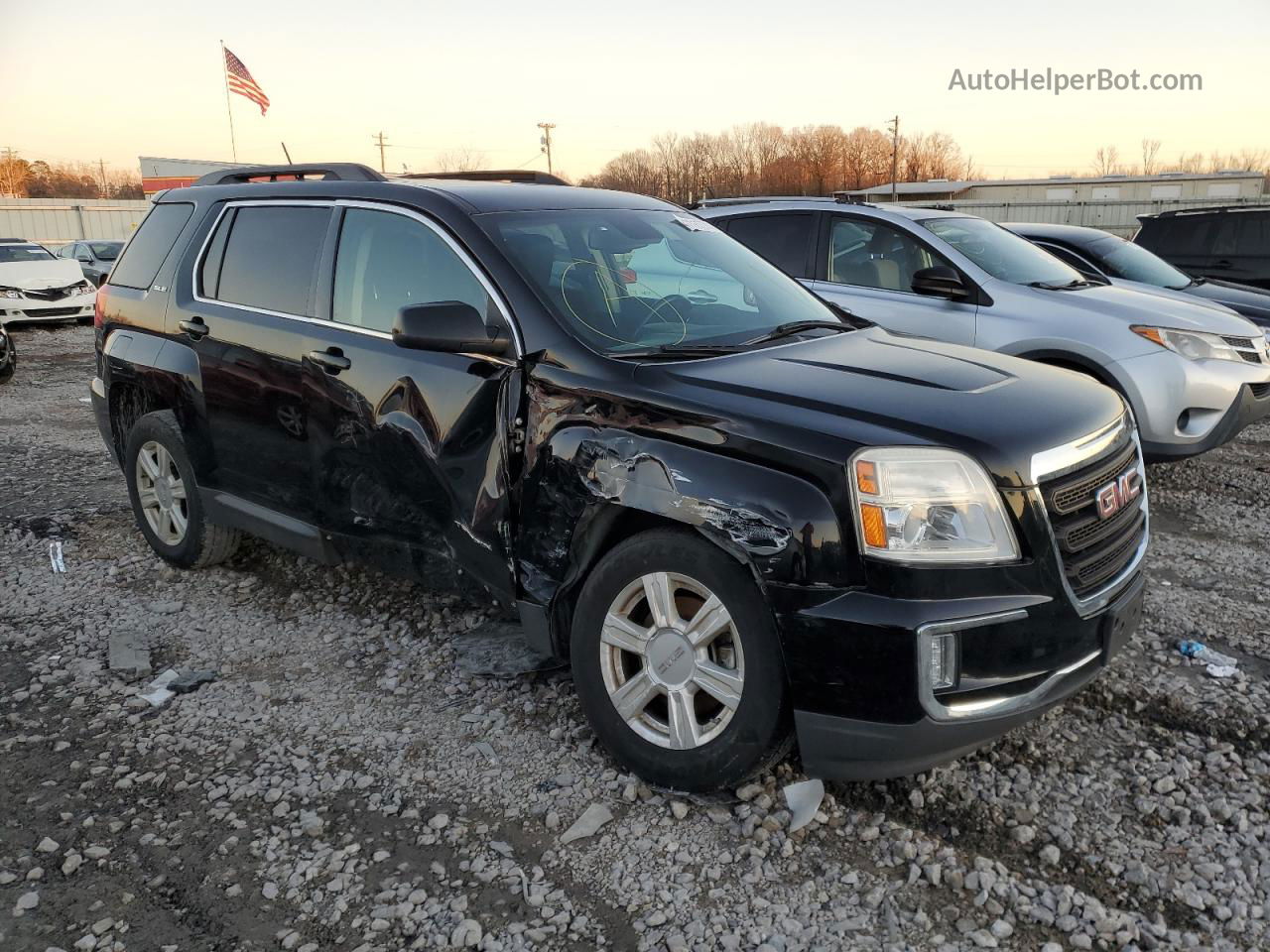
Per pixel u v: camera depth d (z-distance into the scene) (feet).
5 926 8.22
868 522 8.48
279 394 13.29
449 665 12.80
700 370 10.18
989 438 8.84
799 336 11.91
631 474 9.61
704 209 25.36
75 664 12.98
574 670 10.40
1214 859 8.90
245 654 13.32
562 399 10.30
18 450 25.38
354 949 7.95
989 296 20.89
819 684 8.66
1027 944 7.90
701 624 9.37
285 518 13.80
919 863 8.84
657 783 9.90
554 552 10.44
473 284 11.48
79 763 10.69
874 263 22.52
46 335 53.47
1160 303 21.16
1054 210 115.65
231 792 10.11
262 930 8.18
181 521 15.88
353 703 11.92
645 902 8.45
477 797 9.98
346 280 12.87
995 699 8.71
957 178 301.63
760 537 8.77
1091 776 10.17
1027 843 9.16
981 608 8.52
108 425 17.02
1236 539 17.57
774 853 9.05
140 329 15.81
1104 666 9.55
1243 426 20.21
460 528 11.39
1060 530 9.04
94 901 8.53
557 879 8.77
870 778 8.97
